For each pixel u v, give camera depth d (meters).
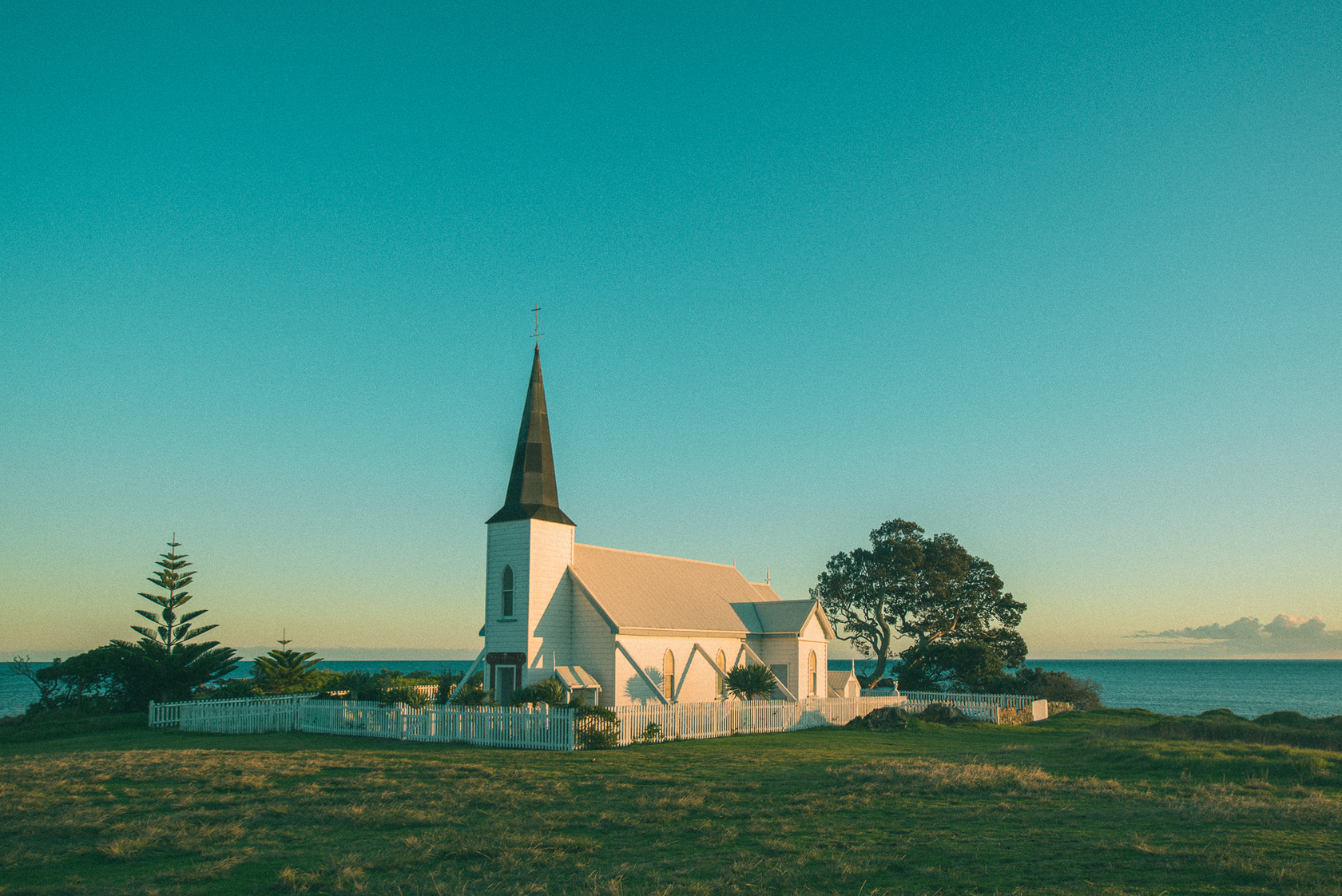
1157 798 19.34
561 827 16.61
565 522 41.91
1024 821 16.77
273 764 25.36
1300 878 12.07
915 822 16.83
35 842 15.48
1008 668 69.94
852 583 73.00
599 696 40.09
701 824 16.66
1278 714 44.56
